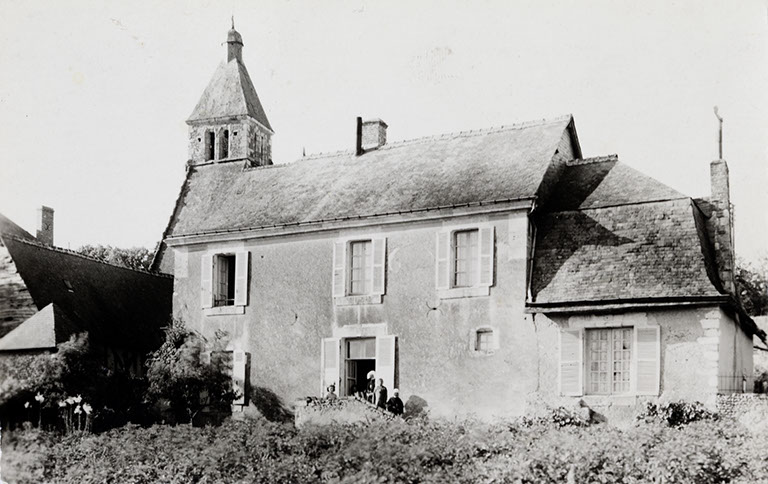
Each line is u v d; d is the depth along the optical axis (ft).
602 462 44.06
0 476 61.36
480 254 69.72
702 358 60.80
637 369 62.49
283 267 78.59
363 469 44.70
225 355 78.79
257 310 79.00
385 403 66.80
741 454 45.29
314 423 59.36
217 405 78.64
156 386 74.08
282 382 76.59
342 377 74.13
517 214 69.00
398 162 81.71
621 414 62.23
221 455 51.70
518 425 58.59
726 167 69.82
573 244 68.44
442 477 44.57
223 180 90.94
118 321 86.63
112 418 72.43
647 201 68.64
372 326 73.26
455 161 78.23
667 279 63.21
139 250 139.03
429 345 70.54
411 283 72.28
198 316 81.87
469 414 65.10
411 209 72.28
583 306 64.64
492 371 67.62
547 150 74.74
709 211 69.41
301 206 80.48
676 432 50.03
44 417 70.69
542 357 65.87
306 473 48.14
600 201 70.69
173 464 53.16
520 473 43.73
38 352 72.79
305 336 76.28
